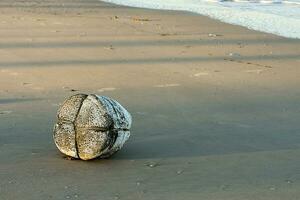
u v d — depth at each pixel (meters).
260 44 20.67
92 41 19.95
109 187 7.43
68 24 23.97
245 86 14.16
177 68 15.98
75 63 16.28
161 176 7.88
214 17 28.16
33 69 15.37
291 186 7.57
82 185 7.48
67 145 8.41
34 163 8.30
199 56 17.92
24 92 12.97
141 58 17.28
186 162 8.52
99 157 8.46
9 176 7.77
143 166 8.28
